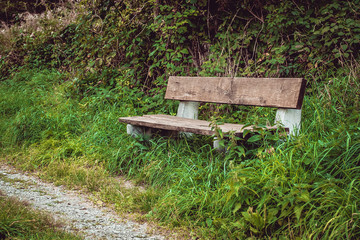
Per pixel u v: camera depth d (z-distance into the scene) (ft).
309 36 16.15
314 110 13.41
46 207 9.63
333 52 15.56
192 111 14.69
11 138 15.83
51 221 8.50
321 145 9.39
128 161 12.85
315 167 8.98
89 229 8.44
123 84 19.02
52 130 16.05
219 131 10.43
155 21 19.11
